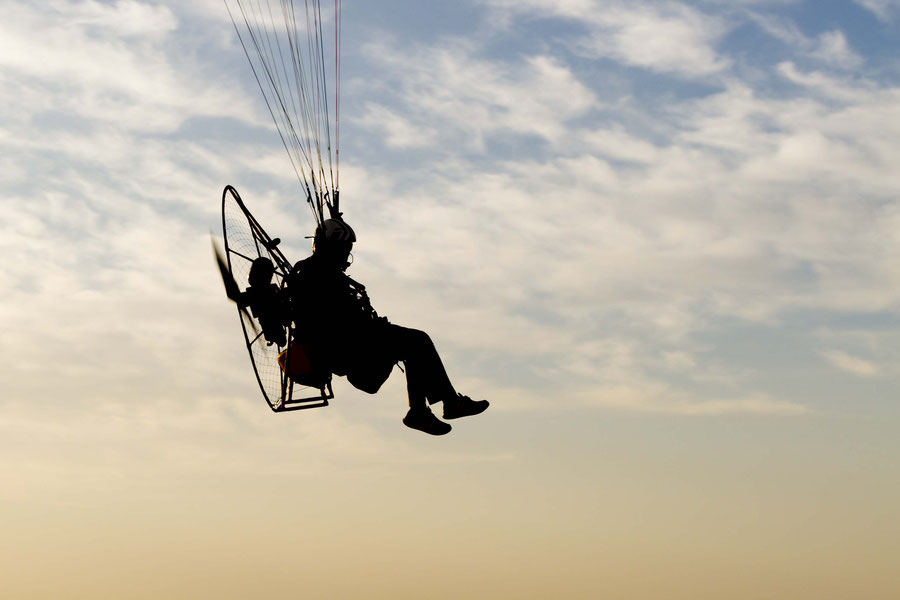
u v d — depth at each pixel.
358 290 15.17
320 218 15.27
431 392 15.21
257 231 15.12
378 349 15.11
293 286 15.05
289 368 15.13
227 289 14.73
